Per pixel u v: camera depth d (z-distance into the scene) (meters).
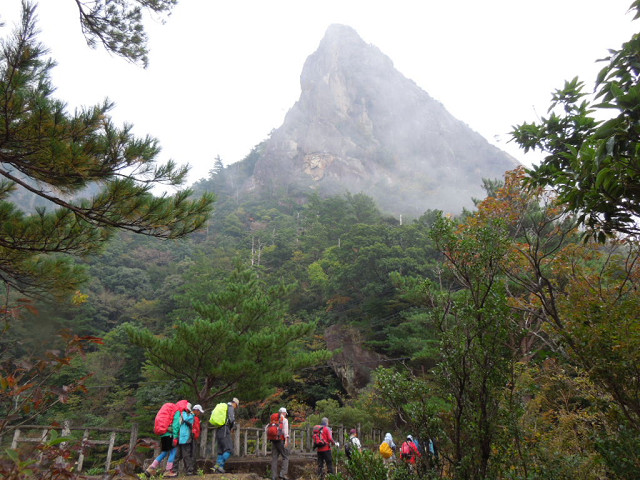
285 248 49.94
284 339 10.98
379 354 24.33
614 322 3.21
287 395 26.02
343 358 26.22
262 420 20.19
